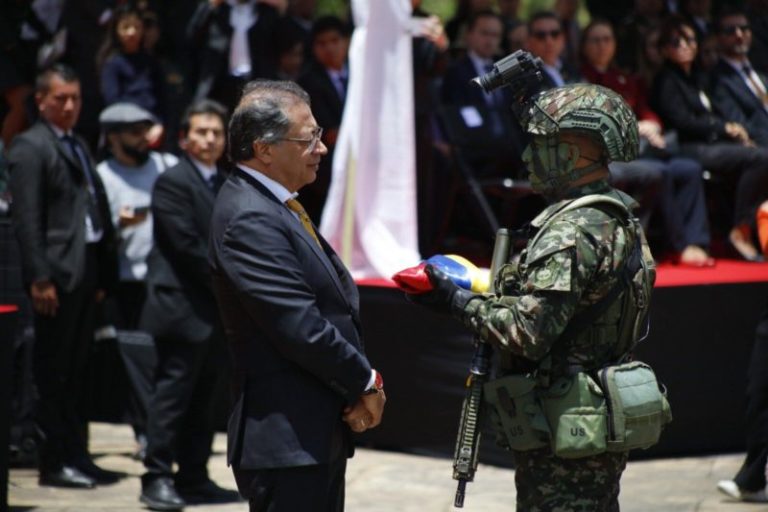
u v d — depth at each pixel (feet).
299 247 34.88
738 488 56.24
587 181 33.81
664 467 62.90
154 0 82.84
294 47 80.07
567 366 33.35
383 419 65.46
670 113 79.61
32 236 56.44
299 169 35.40
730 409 65.62
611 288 33.09
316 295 35.06
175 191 55.01
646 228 75.77
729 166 79.00
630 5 94.22
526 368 34.35
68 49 80.64
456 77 75.15
